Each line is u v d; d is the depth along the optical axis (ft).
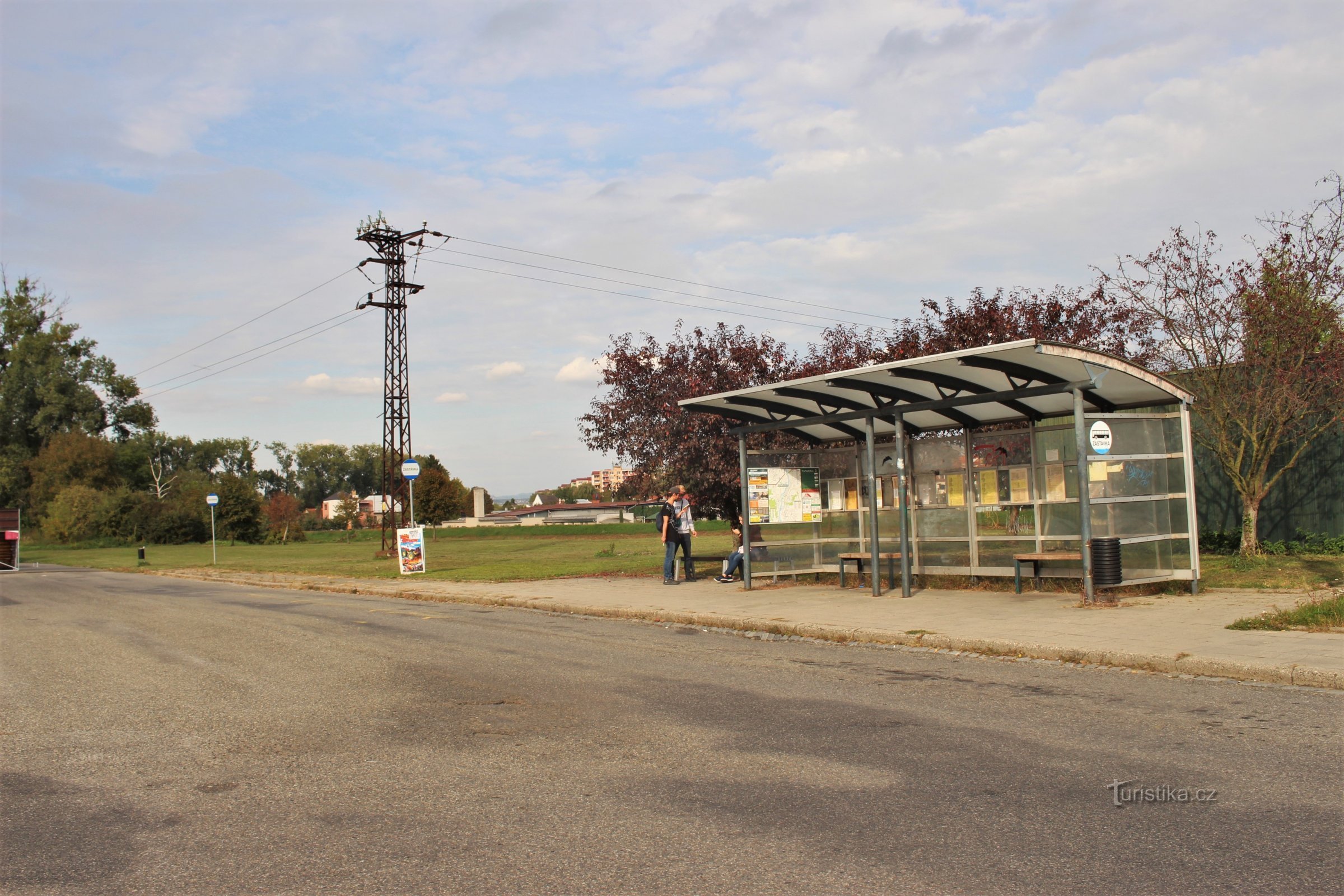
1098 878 13.12
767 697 26.08
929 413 48.83
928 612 40.47
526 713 24.71
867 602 45.16
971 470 48.67
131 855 15.14
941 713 23.43
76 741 23.02
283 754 21.25
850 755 19.77
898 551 52.44
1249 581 44.50
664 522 61.21
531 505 583.99
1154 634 31.76
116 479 266.36
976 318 62.90
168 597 68.74
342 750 21.49
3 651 39.73
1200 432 59.06
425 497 264.11
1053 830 15.03
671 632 40.96
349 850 15.12
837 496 55.83
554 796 17.57
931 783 17.69
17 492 256.32
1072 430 44.68
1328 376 48.60
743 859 14.17
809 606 44.62
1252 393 51.72
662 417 63.98
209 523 238.48
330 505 493.77
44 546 232.73
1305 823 15.02
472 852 14.82
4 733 24.06
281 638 41.65
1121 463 41.81
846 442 62.95
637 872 13.76
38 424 257.14
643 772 19.01
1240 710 22.72
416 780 18.93
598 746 21.15
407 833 15.80
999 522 47.47
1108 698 24.54
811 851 14.46
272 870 14.35
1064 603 40.68
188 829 16.37
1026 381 42.37
